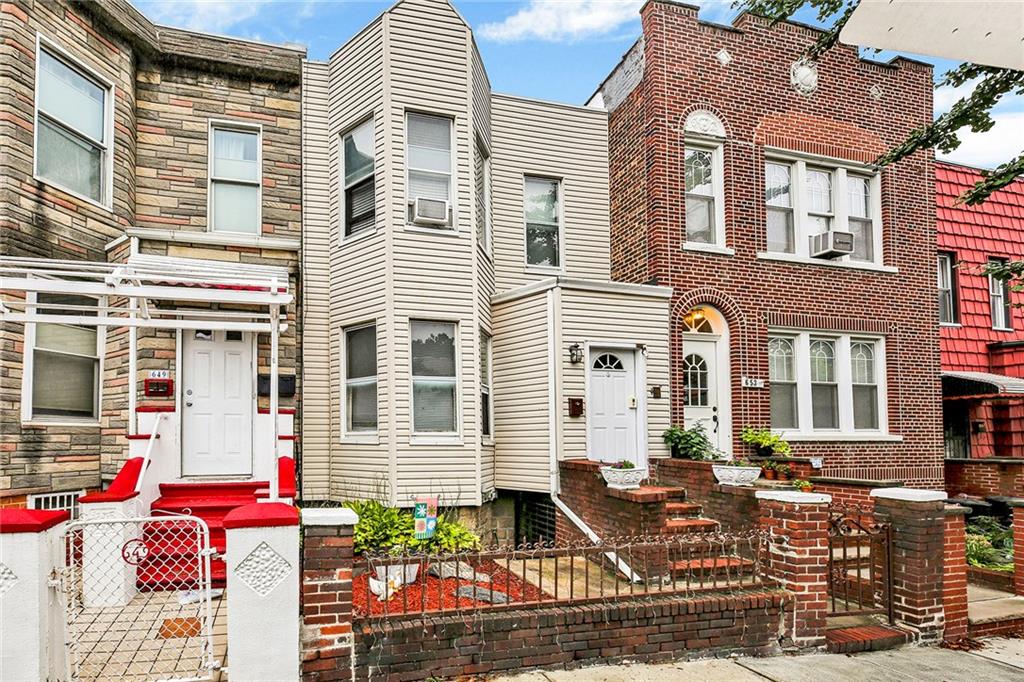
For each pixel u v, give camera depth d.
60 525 4.92
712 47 12.03
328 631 5.21
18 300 8.09
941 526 7.14
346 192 10.91
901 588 7.14
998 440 14.77
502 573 7.81
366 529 7.54
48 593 4.66
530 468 10.38
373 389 10.14
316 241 10.99
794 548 6.63
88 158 9.30
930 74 13.64
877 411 12.97
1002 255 16.62
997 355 16.03
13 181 8.09
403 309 9.94
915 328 13.18
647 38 11.83
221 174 10.84
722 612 6.34
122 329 8.84
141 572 6.89
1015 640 7.15
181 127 10.59
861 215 13.16
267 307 9.23
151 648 5.55
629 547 6.26
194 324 6.52
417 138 10.39
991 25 1.69
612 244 12.83
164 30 10.49
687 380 11.64
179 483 8.43
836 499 9.59
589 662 5.89
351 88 10.77
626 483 8.34
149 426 8.31
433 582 7.26
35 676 4.43
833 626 7.05
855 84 13.02
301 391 10.58
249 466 9.10
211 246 9.34
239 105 10.92
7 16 8.12
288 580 4.89
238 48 10.92
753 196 12.12
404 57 10.29
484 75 11.60
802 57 12.62
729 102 12.07
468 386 10.20
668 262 11.41
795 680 5.80
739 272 11.88
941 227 16.05
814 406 12.54
